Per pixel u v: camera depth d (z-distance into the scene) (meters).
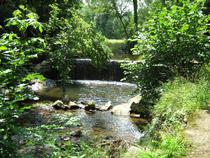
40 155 4.52
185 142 4.50
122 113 9.95
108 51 13.45
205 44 8.03
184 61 8.17
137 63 8.44
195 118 5.51
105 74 18.30
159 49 8.12
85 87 15.62
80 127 8.23
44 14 17.80
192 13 8.17
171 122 5.47
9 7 16.20
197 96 6.34
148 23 8.56
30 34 12.66
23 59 3.85
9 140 3.73
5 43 3.81
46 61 16.22
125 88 15.71
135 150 4.45
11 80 3.90
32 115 9.07
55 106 10.44
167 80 7.53
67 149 5.03
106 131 8.12
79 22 12.48
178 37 8.05
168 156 4.09
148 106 8.80
